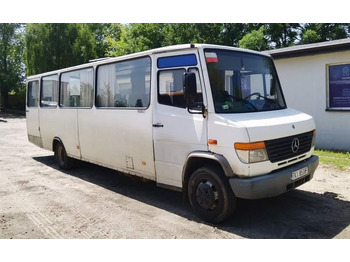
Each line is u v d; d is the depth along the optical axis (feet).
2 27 116.26
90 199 19.47
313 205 17.60
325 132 34.42
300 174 15.70
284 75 37.40
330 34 80.12
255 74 17.38
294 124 15.90
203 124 15.06
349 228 14.69
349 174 23.38
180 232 14.61
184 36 90.07
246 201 18.31
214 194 15.06
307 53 34.06
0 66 116.98
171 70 16.58
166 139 16.83
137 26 92.94
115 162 20.68
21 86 120.78
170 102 16.66
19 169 27.89
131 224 15.62
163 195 20.06
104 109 21.12
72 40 103.91
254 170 13.97
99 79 21.90
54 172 26.68
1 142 44.29
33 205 18.56
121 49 97.45
